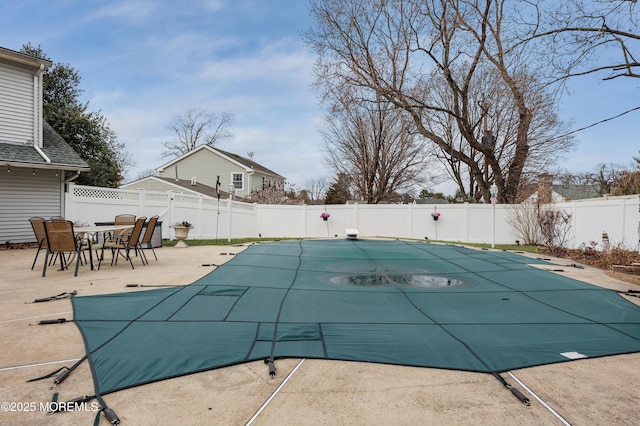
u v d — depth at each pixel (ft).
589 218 32.14
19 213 32.04
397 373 8.27
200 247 33.14
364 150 65.41
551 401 7.19
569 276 20.93
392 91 45.39
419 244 37.52
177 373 8.07
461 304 14.47
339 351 9.39
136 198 35.27
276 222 49.55
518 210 42.34
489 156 48.42
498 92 51.49
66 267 20.95
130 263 22.44
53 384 7.59
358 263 24.85
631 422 6.52
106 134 51.39
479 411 6.81
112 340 9.93
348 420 6.48
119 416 6.48
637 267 20.57
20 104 31.96
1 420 6.34
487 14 39.27
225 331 10.72
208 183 79.00
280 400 7.11
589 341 10.47
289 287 16.90
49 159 31.24
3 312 12.41
